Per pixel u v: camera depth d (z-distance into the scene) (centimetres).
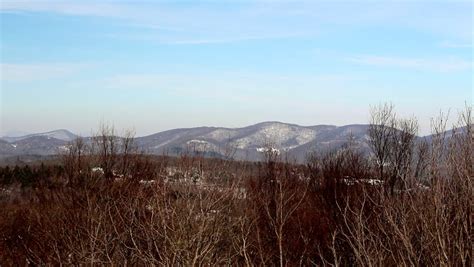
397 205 554
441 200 504
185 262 576
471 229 486
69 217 934
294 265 857
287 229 1007
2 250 1011
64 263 777
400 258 530
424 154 564
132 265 679
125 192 998
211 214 616
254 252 761
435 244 498
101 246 732
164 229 590
